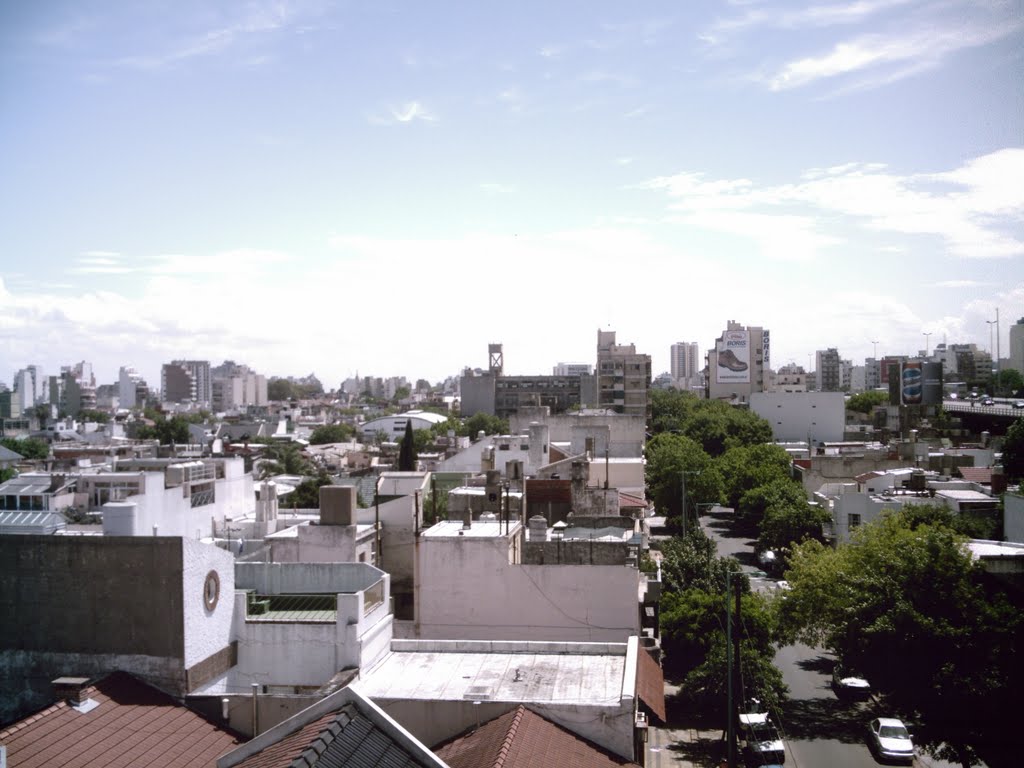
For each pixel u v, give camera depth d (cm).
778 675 4638
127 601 2595
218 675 2716
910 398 15212
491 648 2902
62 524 5381
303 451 16925
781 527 8175
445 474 7725
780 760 4056
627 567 3675
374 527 4716
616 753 2294
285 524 5909
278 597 3203
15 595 2645
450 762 2173
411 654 2914
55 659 2619
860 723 4619
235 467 6962
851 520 7581
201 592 2652
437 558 3781
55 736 2238
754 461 11106
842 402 16025
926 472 8994
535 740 2186
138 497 5391
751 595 5419
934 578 4047
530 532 3962
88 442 15900
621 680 2586
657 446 11344
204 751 2395
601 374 17200
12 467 10950
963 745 3703
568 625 3684
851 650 4294
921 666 3862
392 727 1900
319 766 1711
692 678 4609
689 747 4359
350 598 2758
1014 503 5997
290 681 2777
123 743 2306
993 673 3728
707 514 11856
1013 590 4200
